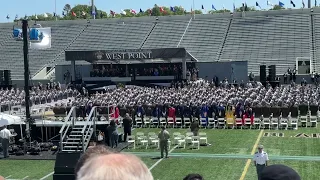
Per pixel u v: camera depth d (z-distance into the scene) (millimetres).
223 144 31688
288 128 37500
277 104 39969
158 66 66812
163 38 82750
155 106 40875
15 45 86812
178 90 51188
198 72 66875
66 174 20188
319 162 25500
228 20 83875
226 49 77438
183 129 38656
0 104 46031
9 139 30844
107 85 63594
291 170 3260
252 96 45969
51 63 80000
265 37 78500
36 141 31984
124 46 82750
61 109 42781
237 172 23766
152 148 31047
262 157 19359
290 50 74625
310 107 40250
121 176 2359
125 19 88312
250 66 72812
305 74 65875
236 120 38500
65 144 30531
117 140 31531
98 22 89125
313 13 81062
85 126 30562
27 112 32312
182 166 25484
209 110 39719
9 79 66375
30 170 25766
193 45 79688
